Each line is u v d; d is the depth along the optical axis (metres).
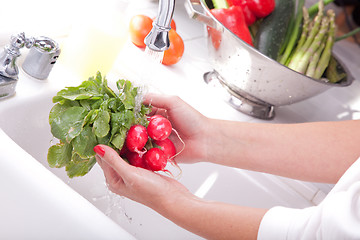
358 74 1.49
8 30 0.90
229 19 1.06
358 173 0.61
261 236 0.65
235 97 1.09
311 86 1.00
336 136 0.84
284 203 0.98
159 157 0.72
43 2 1.04
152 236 0.91
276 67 0.96
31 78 0.87
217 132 0.85
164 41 0.63
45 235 0.60
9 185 0.62
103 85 0.72
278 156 0.84
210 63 1.11
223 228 0.67
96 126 0.67
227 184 1.00
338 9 1.69
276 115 1.14
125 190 0.73
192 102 1.03
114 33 0.88
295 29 1.15
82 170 0.73
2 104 0.80
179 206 0.69
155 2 1.29
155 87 1.01
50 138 0.90
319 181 0.85
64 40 0.92
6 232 0.59
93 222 0.61
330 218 0.58
